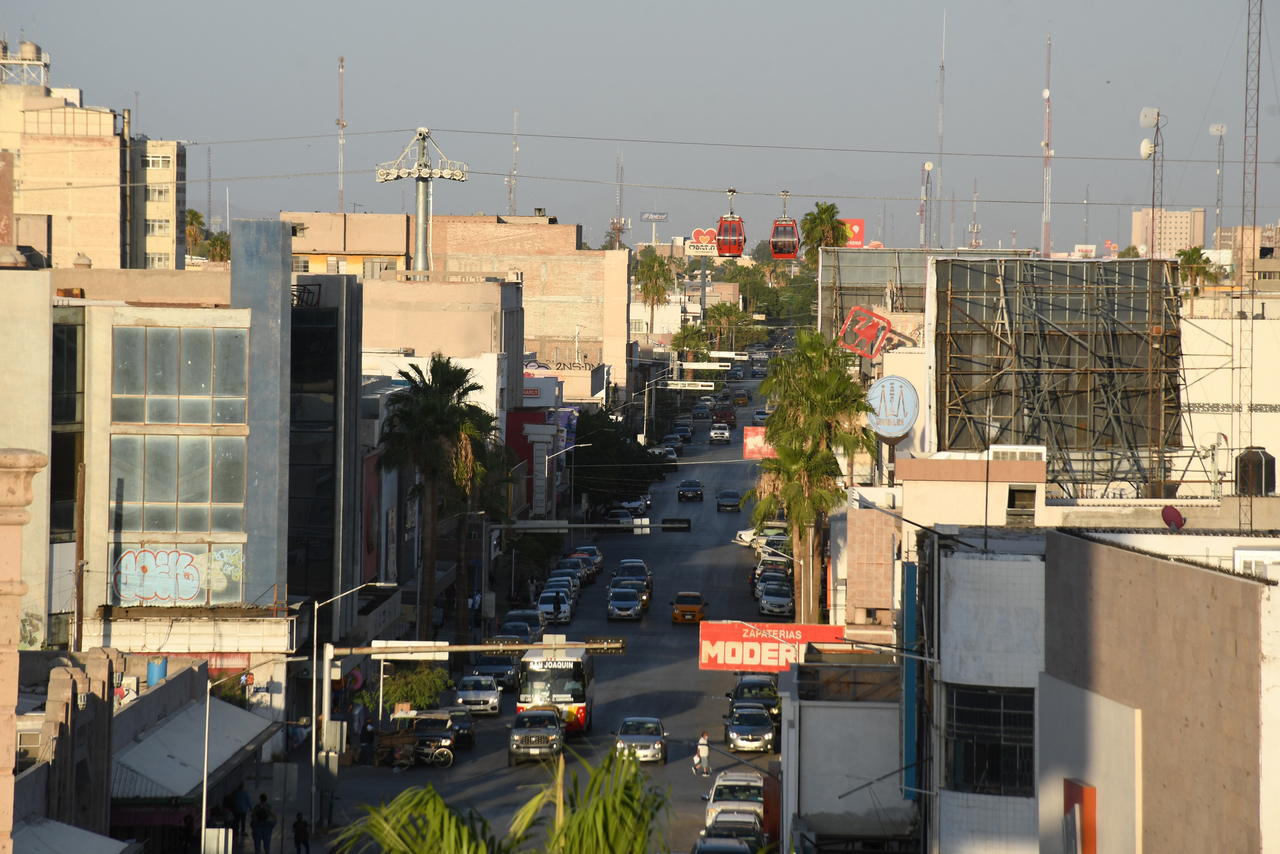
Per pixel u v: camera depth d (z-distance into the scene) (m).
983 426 162.25
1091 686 62.09
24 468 47.72
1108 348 163.88
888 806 96.50
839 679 104.50
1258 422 172.75
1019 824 75.31
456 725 138.38
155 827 103.06
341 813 114.75
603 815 37.88
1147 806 56.50
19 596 48.28
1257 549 68.31
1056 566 66.25
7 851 48.03
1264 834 47.78
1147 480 156.75
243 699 129.00
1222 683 50.78
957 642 76.69
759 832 98.38
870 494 143.75
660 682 168.38
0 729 48.22
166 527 139.00
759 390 164.88
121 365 138.25
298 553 155.38
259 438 138.88
